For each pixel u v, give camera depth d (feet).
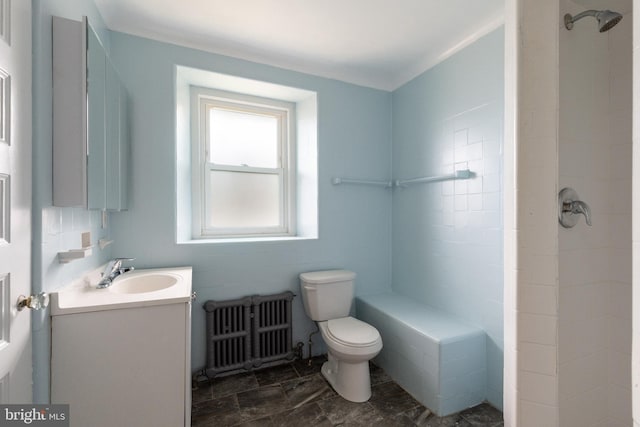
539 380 3.45
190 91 7.41
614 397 4.50
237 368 6.66
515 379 3.53
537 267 3.47
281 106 8.41
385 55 7.10
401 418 5.32
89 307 3.73
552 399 3.41
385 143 8.57
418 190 7.59
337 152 7.97
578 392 4.32
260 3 5.37
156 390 4.01
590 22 4.36
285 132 8.63
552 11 3.46
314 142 7.84
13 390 3.04
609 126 4.52
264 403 5.72
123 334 3.88
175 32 6.22
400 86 8.24
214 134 7.96
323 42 6.58
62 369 3.67
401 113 8.20
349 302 7.14
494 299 5.65
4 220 2.92
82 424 3.74
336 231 7.95
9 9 2.99
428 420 5.27
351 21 5.87
